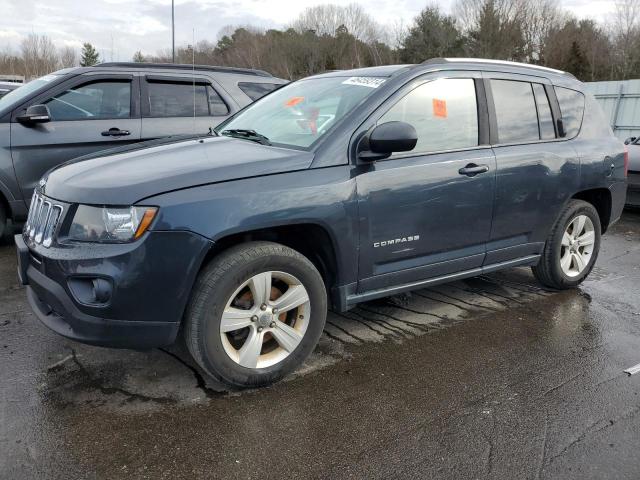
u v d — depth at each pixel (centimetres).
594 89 1495
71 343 361
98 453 255
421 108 367
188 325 291
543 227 444
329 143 326
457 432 277
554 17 4731
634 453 263
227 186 288
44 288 288
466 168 375
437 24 4716
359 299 348
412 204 351
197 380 320
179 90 643
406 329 401
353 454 259
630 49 4006
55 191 301
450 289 489
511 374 337
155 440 265
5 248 576
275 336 315
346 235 325
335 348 368
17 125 556
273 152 323
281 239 331
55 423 276
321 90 394
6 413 283
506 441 271
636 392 319
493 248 411
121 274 267
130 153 339
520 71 434
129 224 270
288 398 305
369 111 343
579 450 264
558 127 449
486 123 398
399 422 285
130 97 614
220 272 287
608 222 507
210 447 261
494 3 4716
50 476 239
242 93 683
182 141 373
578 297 477
